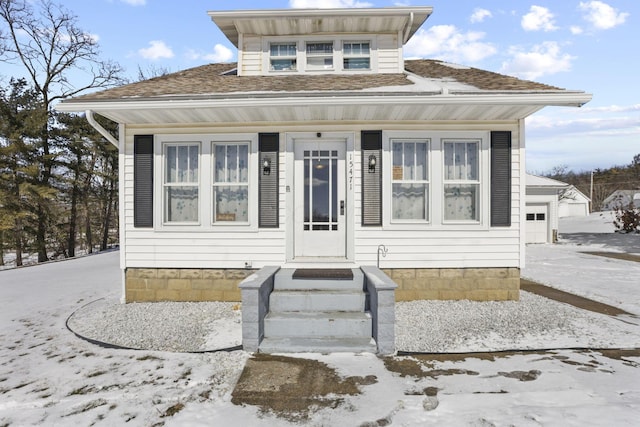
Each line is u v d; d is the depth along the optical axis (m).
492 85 5.68
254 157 6.02
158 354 4.02
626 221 21.50
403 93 5.07
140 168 6.04
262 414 2.86
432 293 5.94
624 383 3.26
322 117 5.84
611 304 5.92
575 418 2.72
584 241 17.95
